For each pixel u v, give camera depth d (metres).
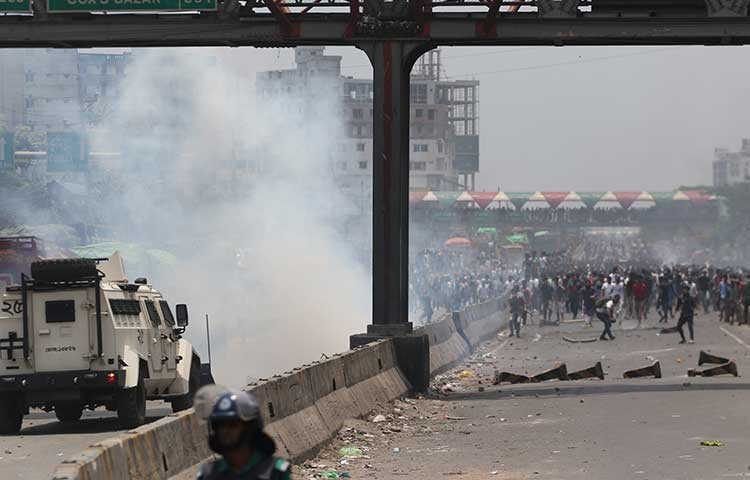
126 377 47.38
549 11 58.34
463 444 41.31
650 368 68.06
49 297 47.50
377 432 44.34
